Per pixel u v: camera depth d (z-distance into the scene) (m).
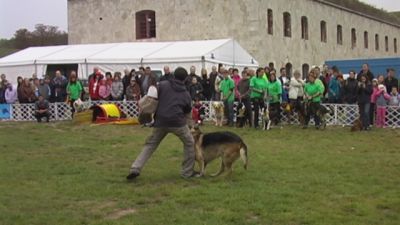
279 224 7.05
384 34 56.69
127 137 15.96
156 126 9.71
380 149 13.62
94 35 37.69
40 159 12.33
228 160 9.96
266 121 17.94
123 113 20.73
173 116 9.57
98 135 16.61
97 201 8.42
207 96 20.83
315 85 18.03
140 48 26.70
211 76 20.80
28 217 7.48
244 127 18.39
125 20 36.78
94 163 11.83
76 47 28.34
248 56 28.03
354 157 12.32
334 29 45.34
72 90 21.47
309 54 40.94
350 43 48.34
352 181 9.67
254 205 7.84
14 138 15.96
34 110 21.88
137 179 9.95
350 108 19.27
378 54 54.88
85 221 7.27
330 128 18.34
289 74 38.25
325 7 43.78
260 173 10.34
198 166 10.91
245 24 33.88
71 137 16.16
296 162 11.61
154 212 7.63
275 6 36.34
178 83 9.69
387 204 7.97
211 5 34.38
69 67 26.34
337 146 14.12
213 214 7.43
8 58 27.78
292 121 19.39
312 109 18.06
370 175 10.20
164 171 10.69
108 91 21.48
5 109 22.78
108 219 7.37
